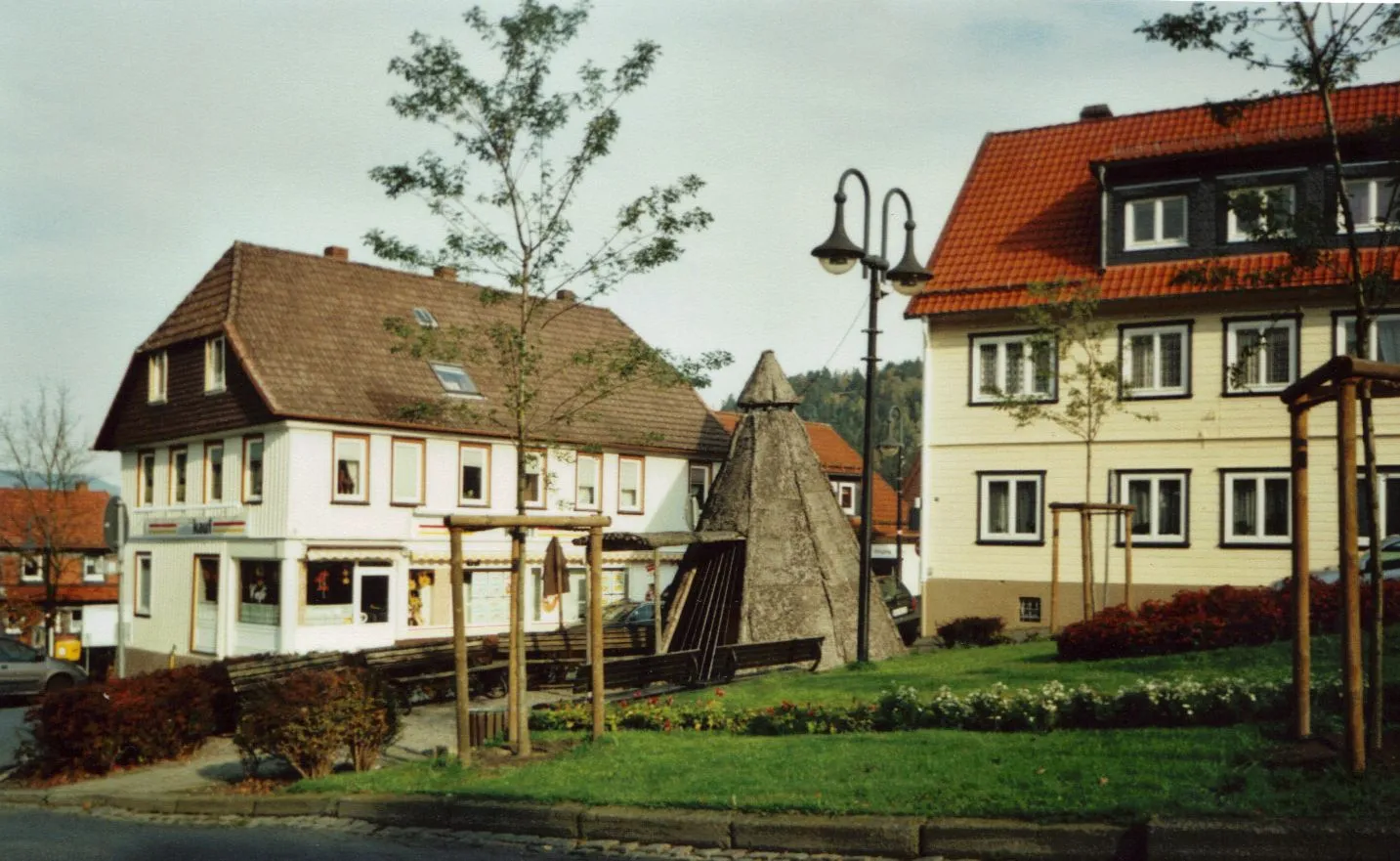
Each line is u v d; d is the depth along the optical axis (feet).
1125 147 111.86
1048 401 101.71
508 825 35.78
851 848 30.22
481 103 57.41
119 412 151.74
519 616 46.11
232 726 62.90
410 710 69.51
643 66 58.70
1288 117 103.50
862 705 48.21
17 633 185.57
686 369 63.21
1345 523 29.99
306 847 35.29
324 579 127.95
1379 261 39.24
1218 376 96.48
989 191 113.91
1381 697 32.37
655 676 62.49
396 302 145.79
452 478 138.10
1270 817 27.12
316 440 126.62
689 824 32.48
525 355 60.29
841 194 66.69
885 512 228.63
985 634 87.92
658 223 59.06
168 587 141.49
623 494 156.25
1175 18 38.73
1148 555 98.78
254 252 138.21
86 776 54.19
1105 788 30.89
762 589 82.79
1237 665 52.90
